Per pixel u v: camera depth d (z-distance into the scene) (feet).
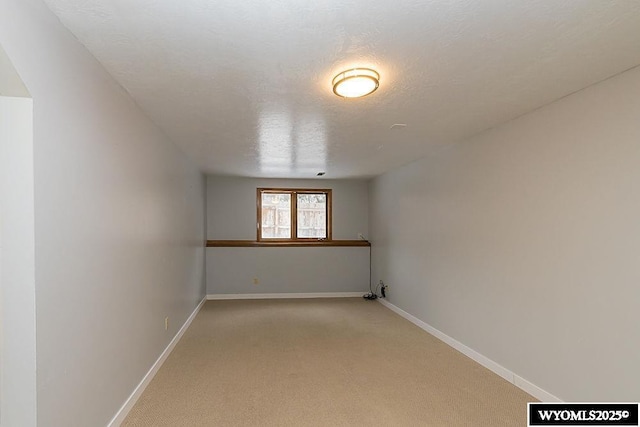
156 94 7.35
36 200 4.34
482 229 10.30
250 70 6.28
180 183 12.51
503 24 4.89
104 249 6.23
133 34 5.09
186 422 7.13
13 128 4.21
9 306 4.25
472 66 6.17
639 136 6.11
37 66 4.33
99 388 6.06
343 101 7.79
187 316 13.84
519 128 8.86
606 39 5.28
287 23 4.82
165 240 10.43
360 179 20.65
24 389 4.29
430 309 13.38
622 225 6.36
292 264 20.16
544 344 8.01
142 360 8.34
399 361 10.52
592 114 6.93
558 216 7.68
